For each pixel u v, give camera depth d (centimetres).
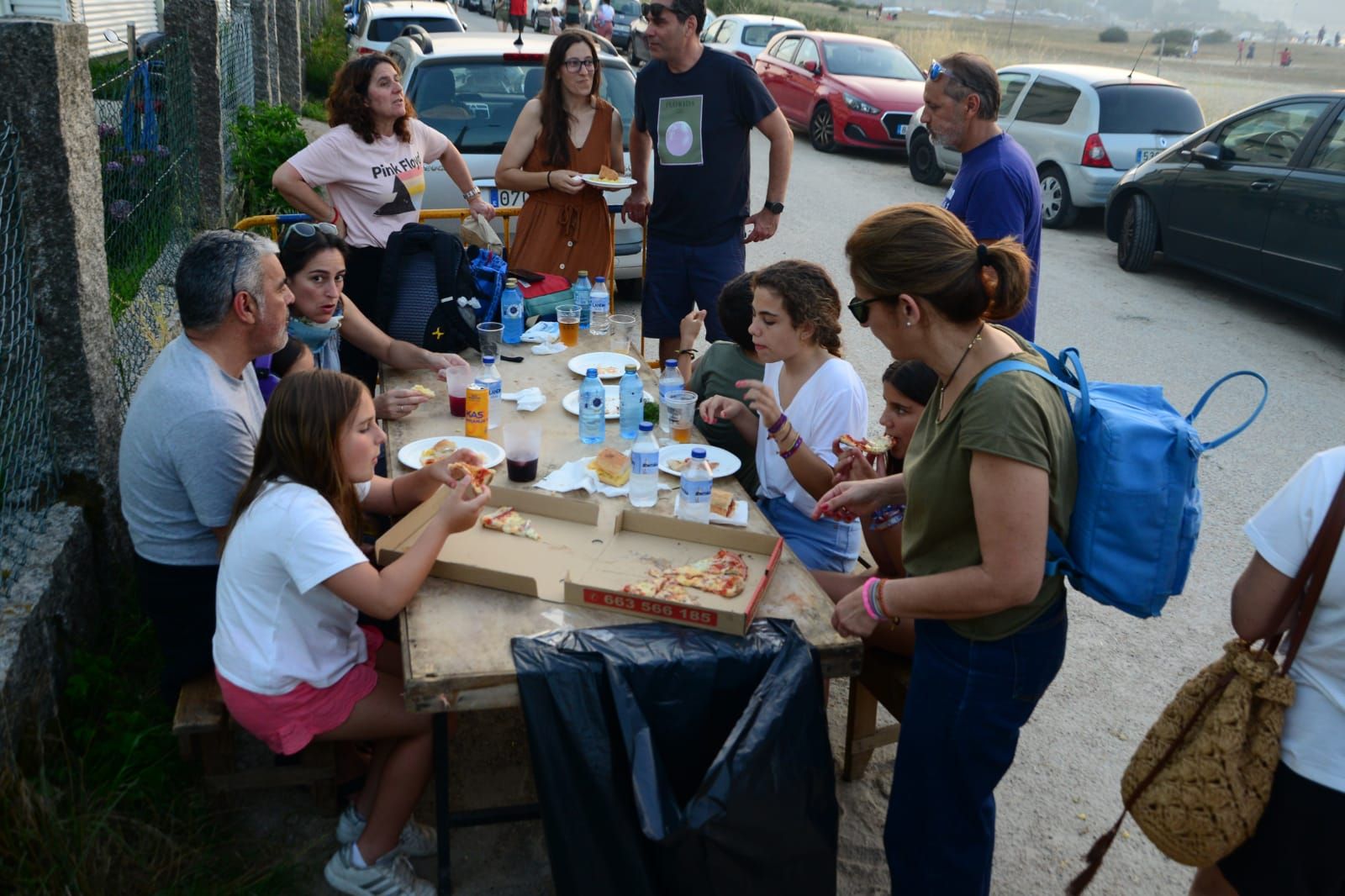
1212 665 208
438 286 422
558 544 276
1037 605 214
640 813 207
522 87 681
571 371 412
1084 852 303
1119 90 1042
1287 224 756
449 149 529
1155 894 288
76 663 314
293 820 293
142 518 270
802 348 326
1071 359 212
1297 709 195
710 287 527
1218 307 840
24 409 325
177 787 291
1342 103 734
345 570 230
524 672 222
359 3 1596
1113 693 376
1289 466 556
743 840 213
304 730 247
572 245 543
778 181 524
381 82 458
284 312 276
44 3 1165
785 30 1675
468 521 246
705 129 500
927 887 235
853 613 224
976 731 219
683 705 229
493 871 284
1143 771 210
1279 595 193
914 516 218
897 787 237
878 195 1158
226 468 263
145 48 656
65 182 324
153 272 567
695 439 352
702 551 274
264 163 828
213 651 251
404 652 228
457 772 321
